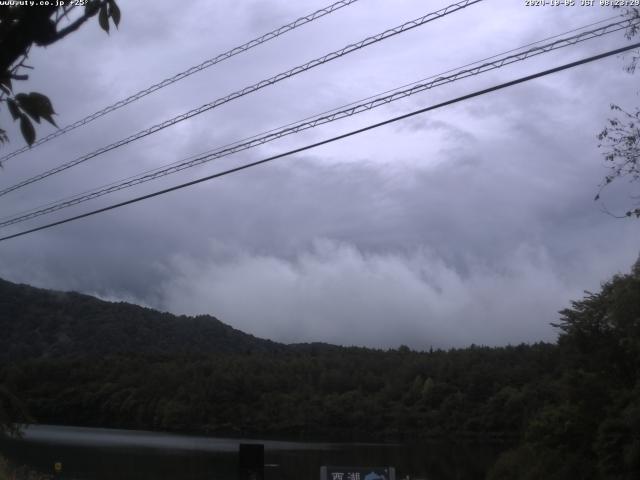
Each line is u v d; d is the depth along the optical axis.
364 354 144.00
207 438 100.81
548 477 31.27
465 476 55.94
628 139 12.12
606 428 27.56
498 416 100.50
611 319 29.72
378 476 13.52
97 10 3.38
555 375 86.69
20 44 3.15
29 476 27.20
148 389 121.38
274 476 54.78
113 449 74.88
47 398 112.50
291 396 122.94
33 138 3.33
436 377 121.62
